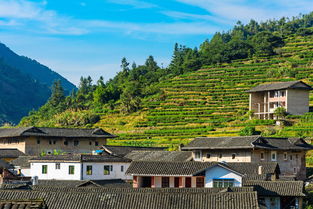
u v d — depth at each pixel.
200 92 193.75
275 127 143.50
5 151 120.12
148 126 171.25
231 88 191.00
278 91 156.12
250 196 53.34
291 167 108.75
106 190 61.66
